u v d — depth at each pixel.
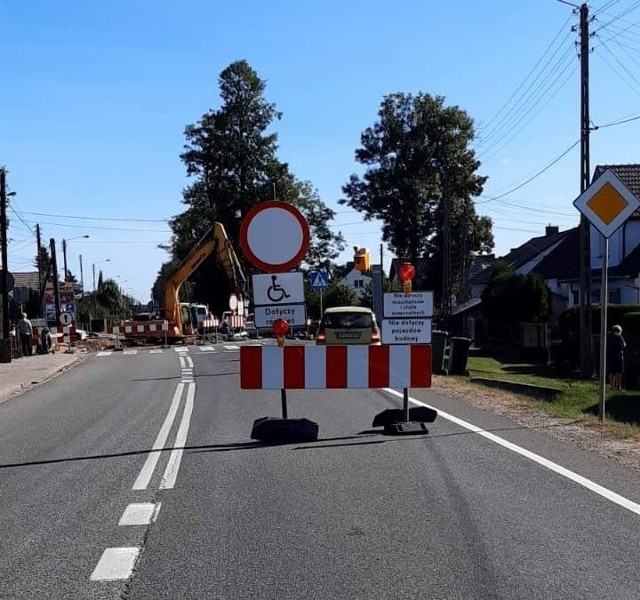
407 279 10.99
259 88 60.81
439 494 7.65
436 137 66.25
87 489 8.25
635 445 10.04
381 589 5.25
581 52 25.03
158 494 7.93
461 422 12.02
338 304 56.97
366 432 11.29
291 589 5.28
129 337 42.19
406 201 65.25
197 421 12.92
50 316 54.94
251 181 60.34
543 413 12.98
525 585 5.28
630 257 38.47
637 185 38.94
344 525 6.71
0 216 34.06
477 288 68.81
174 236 66.81
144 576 5.59
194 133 60.72
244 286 45.16
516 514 6.95
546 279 48.00
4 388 19.72
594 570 5.54
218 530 6.65
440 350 22.02
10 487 8.47
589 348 26.03
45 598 5.23
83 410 15.12
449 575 5.48
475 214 65.62
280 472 8.77
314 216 66.62
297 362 10.98
